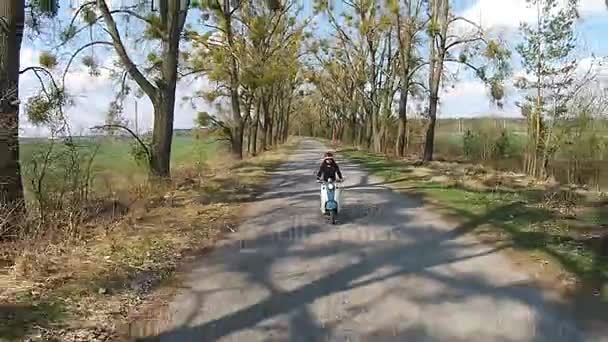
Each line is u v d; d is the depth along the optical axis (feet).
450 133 150.82
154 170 54.65
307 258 28.43
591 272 25.03
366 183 64.03
